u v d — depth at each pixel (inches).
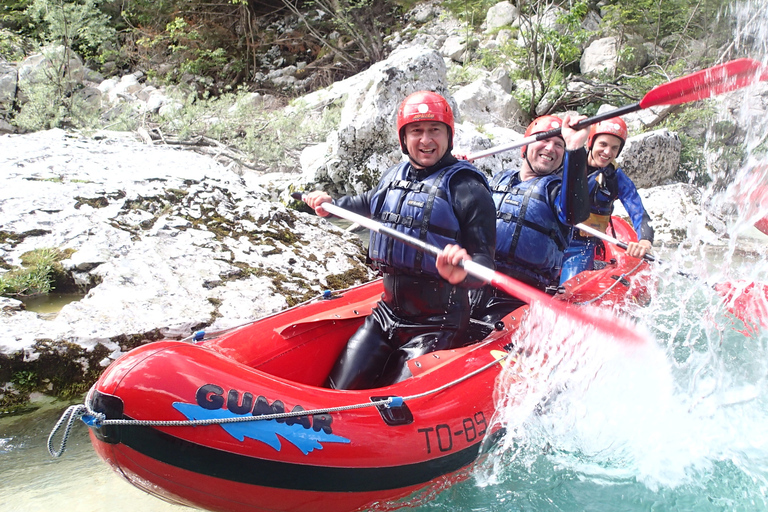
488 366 108.0
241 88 499.8
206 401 82.7
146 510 96.3
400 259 108.5
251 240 192.9
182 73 511.2
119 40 534.9
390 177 115.6
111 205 186.5
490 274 94.2
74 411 81.4
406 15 583.2
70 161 218.2
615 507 99.1
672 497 101.7
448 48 515.2
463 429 99.2
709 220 285.7
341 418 89.9
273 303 161.2
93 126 350.0
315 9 569.3
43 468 106.0
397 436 92.5
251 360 109.7
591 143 174.9
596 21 527.8
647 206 296.0
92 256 161.5
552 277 138.9
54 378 128.0
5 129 358.3
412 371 104.2
